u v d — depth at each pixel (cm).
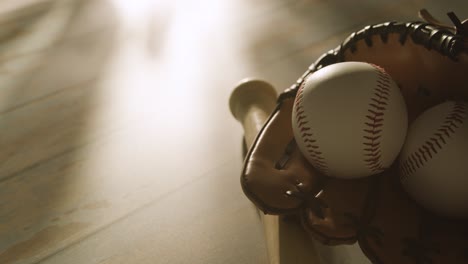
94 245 55
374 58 46
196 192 59
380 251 41
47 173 67
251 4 108
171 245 54
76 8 137
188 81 83
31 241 57
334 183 45
